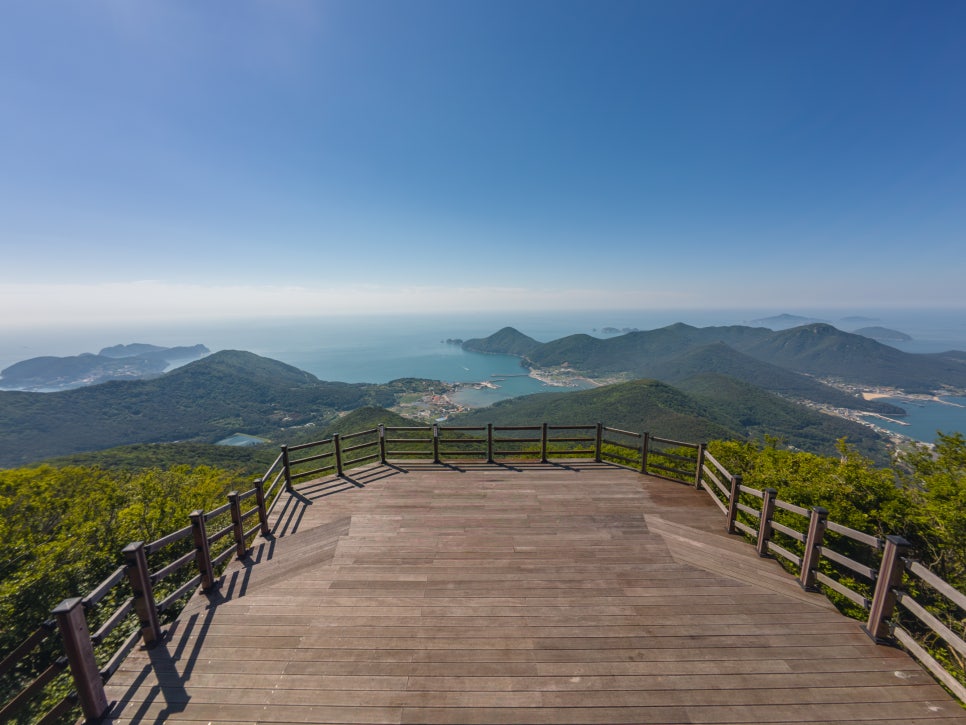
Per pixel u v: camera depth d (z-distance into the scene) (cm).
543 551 521
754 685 329
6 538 798
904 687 328
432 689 327
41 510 952
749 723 300
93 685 300
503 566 489
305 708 313
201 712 310
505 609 416
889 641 370
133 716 307
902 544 348
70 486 1086
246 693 325
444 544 539
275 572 485
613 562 497
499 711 309
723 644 371
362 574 476
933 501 710
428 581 462
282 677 339
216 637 382
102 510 994
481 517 614
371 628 392
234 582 466
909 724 298
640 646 369
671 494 698
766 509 502
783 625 394
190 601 433
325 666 349
